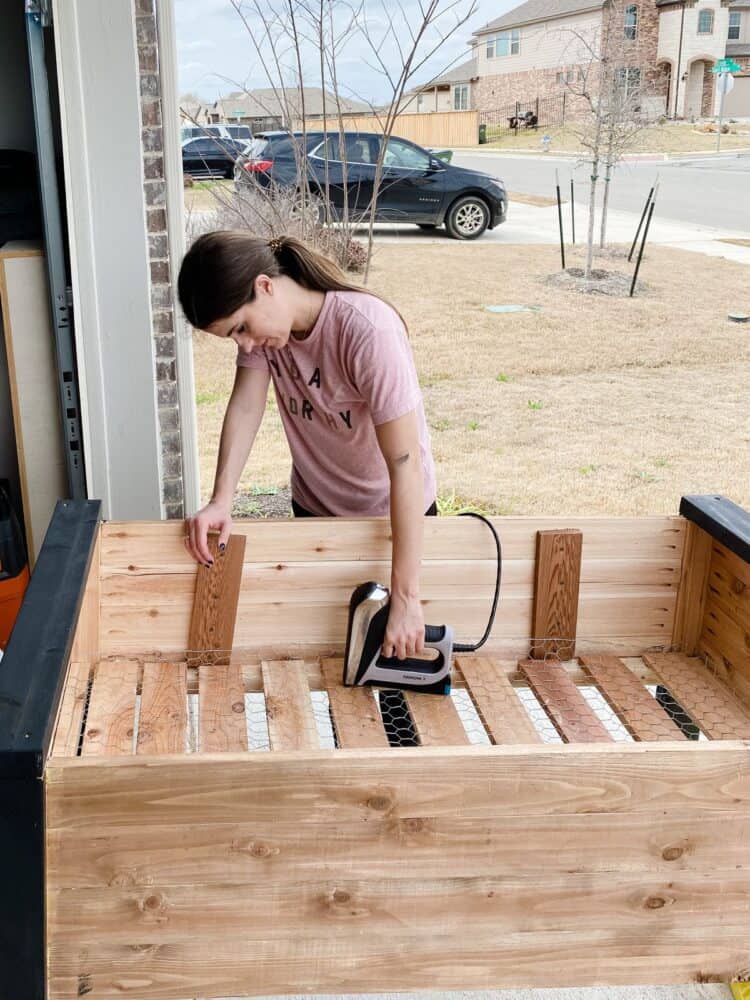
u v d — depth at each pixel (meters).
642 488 5.29
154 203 3.06
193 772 1.31
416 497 1.82
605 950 1.49
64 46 2.85
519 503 5.03
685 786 1.41
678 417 6.48
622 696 2.06
